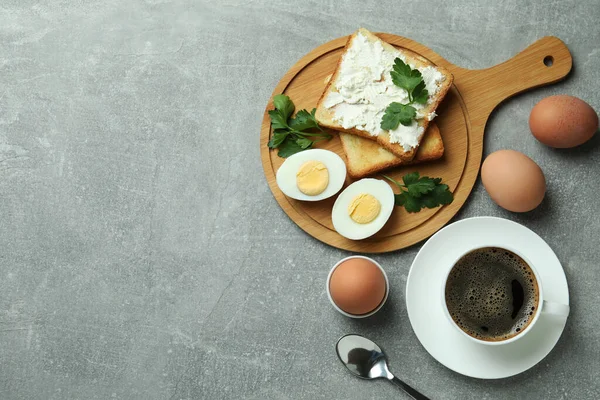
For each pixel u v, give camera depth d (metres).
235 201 0.84
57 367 0.84
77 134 0.86
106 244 0.85
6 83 0.87
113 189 0.85
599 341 0.79
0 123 0.87
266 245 0.83
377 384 0.81
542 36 0.82
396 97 0.79
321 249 0.82
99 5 0.87
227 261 0.83
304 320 0.82
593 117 0.77
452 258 0.77
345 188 0.79
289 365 0.82
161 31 0.86
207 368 0.83
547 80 0.80
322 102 0.80
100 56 0.87
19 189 0.86
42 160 0.86
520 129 0.82
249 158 0.84
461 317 0.75
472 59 0.83
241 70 0.85
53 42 0.87
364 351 0.80
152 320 0.84
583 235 0.80
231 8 0.86
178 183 0.85
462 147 0.80
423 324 0.77
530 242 0.76
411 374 0.80
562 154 0.81
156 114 0.86
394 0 0.84
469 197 0.81
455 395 0.80
